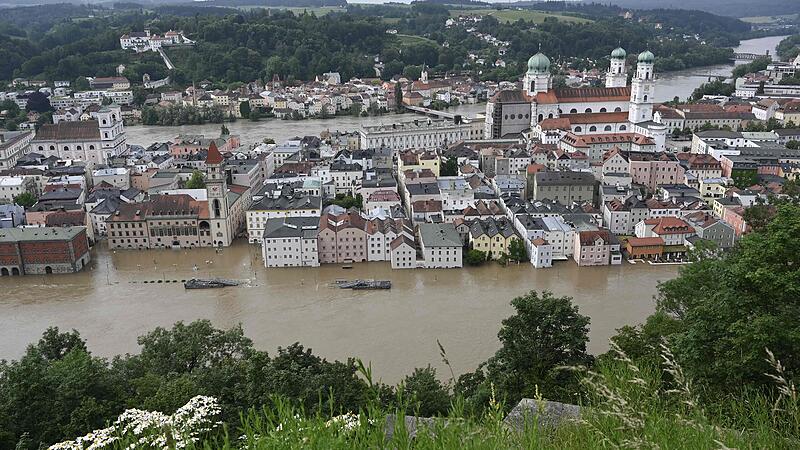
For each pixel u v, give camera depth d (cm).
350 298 18200
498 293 18388
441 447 2727
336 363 9525
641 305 17250
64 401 8119
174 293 19000
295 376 8506
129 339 15912
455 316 16725
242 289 19162
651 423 2975
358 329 16012
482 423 3000
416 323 16312
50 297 18888
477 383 10044
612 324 16000
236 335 11594
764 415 3194
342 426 2828
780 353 5475
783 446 3011
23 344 15762
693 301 9431
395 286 19100
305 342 15325
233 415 7500
